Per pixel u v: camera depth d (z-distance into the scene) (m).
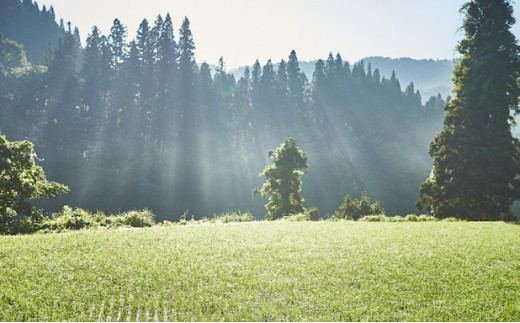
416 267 11.79
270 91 136.50
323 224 21.03
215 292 9.46
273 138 124.81
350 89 166.25
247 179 99.56
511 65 36.16
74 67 114.56
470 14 37.81
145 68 107.69
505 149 34.56
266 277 10.56
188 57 111.75
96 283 9.79
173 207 83.38
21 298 8.82
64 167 80.38
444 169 36.78
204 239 14.91
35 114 100.50
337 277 10.76
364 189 114.19
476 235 16.77
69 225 19.94
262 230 17.58
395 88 189.38
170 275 10.39
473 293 9.94
